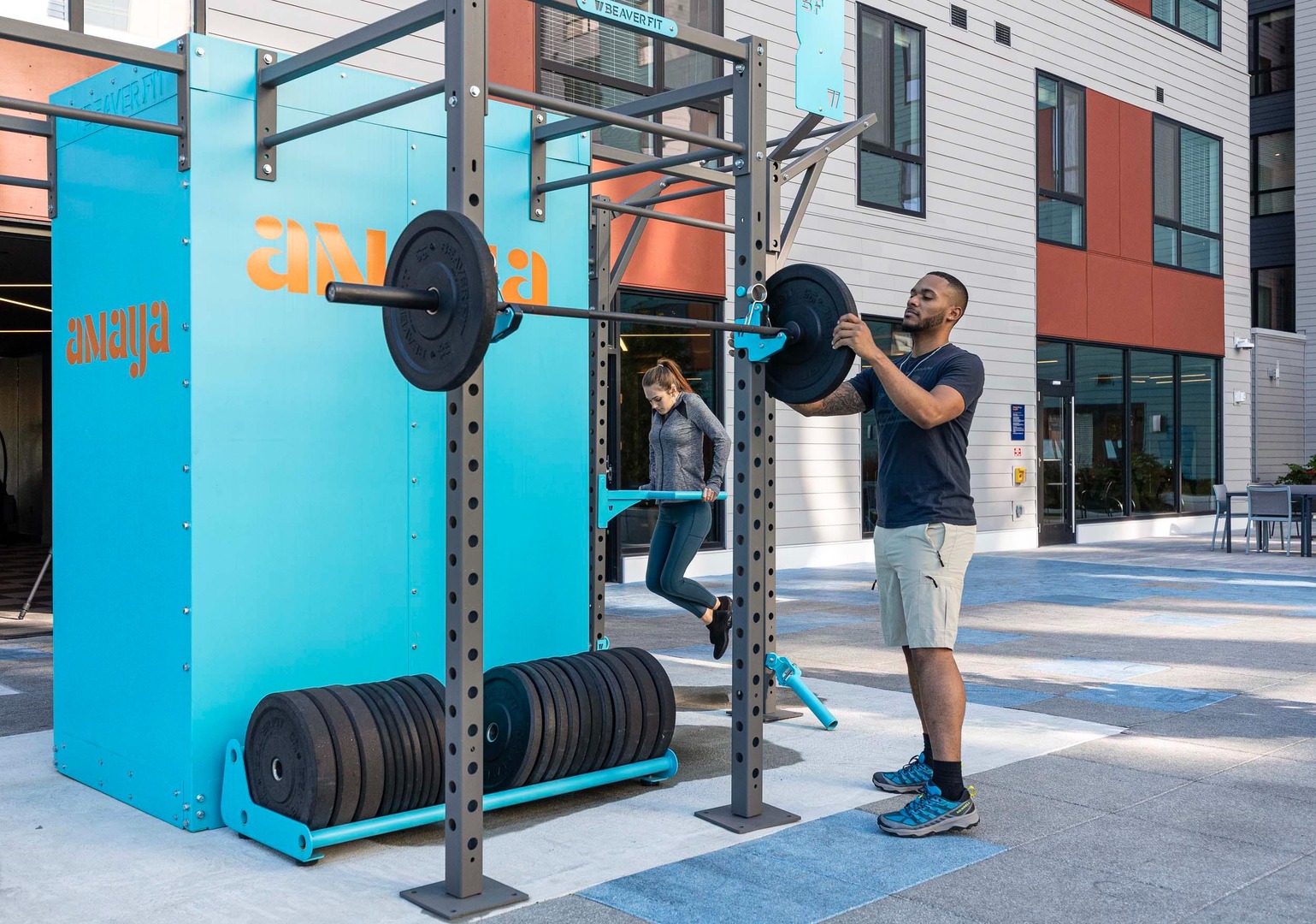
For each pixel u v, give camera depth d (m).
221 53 3.59
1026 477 15.20
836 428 12.75
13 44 6.91
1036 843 3.43
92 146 4.07
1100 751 4.51
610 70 10.56
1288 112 23.64
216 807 3.59
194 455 3.53
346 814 3.30
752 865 3.24
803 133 4.33
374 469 3.97
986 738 4.70
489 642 4.32
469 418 2.93
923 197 13.72
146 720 3.75
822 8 3.92
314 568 3.82
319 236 3.84
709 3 11.40
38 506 16.36
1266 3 23.91
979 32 14.48
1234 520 19.28
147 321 3.74
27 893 3.01
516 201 4.40
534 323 4.45
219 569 3.59
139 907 2.91
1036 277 15.36
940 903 2.96
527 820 3.66
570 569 4.57
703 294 11.23
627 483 10.80
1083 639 7.38
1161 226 17.66
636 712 3.96
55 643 4.28
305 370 3.80
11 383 16.84
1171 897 3.00
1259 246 24.23
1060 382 15.78
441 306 2.77
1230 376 19.23
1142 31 17.20
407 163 4.09
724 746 4.62
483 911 2.88
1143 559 13.58
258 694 3.68
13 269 9.92
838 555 12.76
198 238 3.54
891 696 5.58
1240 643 7.22
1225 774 4.18
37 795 3.95
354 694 3.48
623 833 3.53
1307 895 3.02
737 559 3.63
